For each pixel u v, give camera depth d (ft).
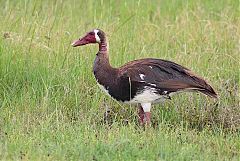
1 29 51.75
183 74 43.83
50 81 48.11
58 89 47.75
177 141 40.73
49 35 52.03
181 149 38.81
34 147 38.75
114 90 44.16
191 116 46.65
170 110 46.83
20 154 37.32
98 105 46.83
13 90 47.47
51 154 37.65
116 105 47.29
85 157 37.42
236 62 51.39
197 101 47.19
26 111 45.29
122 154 37.70
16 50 49.57
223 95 47.67
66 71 48.96
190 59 51.21
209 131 44.27
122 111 46.83
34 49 50.29
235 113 46.34
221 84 48.85
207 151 39.34
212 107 46.85
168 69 43.91
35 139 39.96
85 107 47.09
